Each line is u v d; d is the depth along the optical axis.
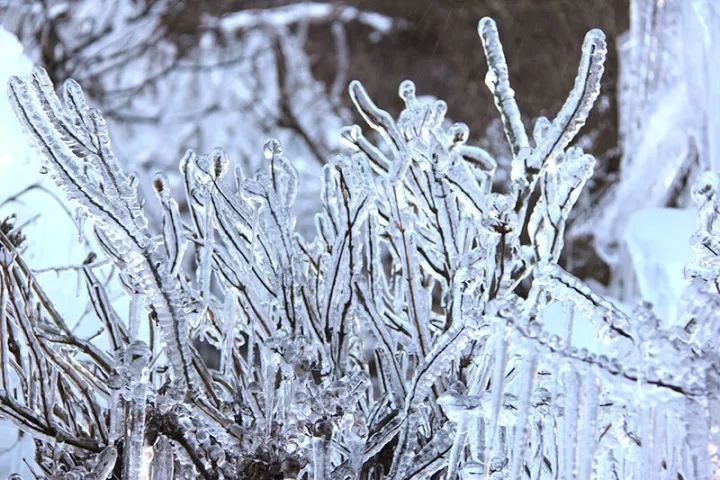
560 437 1.70
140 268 1.70
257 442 1.73
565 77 5.54
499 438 1.74
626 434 1.70
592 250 4.44
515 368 1.78
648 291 2.78
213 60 7.04
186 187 1.84
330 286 1.79
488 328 1.72
